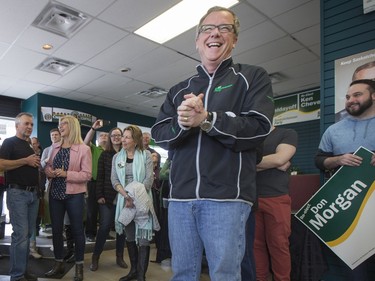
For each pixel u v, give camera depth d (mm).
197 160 895
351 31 2363
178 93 1055
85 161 2643
